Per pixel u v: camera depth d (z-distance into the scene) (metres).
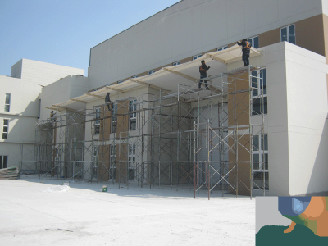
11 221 8.08
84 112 30.89
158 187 19.84
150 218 8.52
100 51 33.41
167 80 21.25
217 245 5.80
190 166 23.06
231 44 20.41
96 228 7.25
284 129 13.87
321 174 14.98
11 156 35.44
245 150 15.30
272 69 14.62
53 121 32.16
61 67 41.53
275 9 18.33
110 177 25.61
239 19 20.16
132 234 6.65
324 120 15.59
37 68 39.47
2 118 35.31
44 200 12.63
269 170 14.23
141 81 21.80
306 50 15.22
